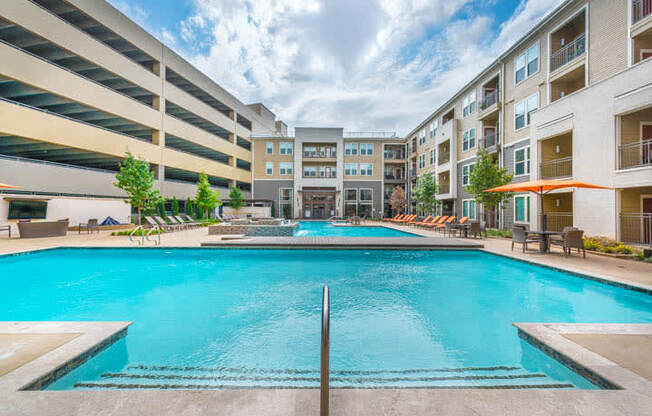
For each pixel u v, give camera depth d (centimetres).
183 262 920
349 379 298
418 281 707
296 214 3725
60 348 288
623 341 310
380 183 3828
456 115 2516
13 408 195
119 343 339
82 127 1859
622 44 1188
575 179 1203
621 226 1070
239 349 371
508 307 529
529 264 830
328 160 3759
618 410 197
